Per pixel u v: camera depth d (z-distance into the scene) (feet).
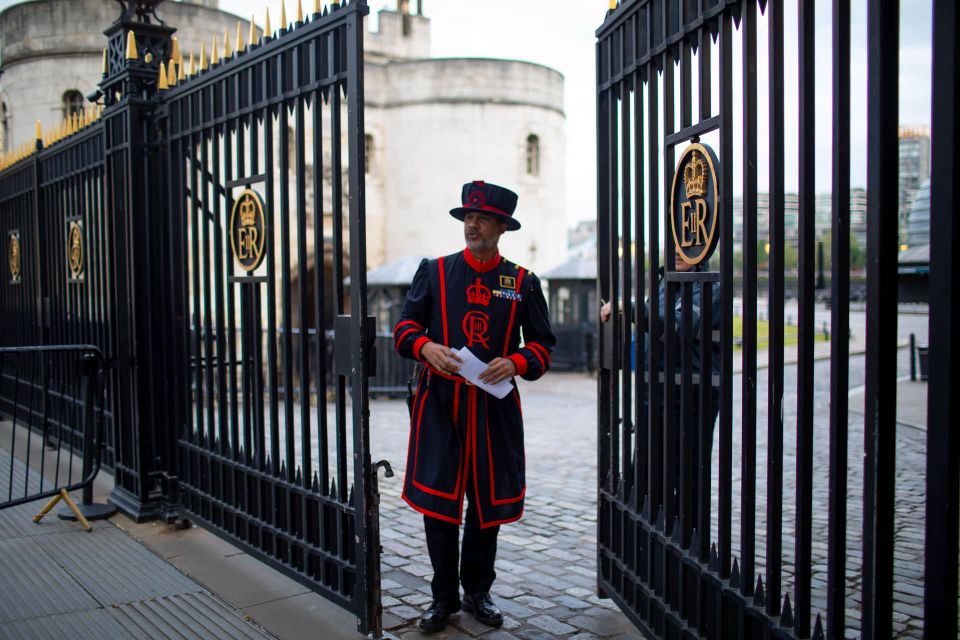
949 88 5.83
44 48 57.93
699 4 8.93
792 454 26.37
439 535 11.68
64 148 21.89
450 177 74.18
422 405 11.82
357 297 10.98
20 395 27.48
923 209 63.46
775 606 7.84
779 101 7.54
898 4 6.24
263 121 13.44
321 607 12.43
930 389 6.03
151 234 16.88
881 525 6.43
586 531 17.24
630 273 11.19
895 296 6.33
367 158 74.23
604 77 12.01
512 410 11.99
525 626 11.89
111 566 14.23
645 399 10.91
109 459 19.93
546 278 62.34
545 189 78.74
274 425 13.37
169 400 16.89
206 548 15.25
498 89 74.84
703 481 9.09
